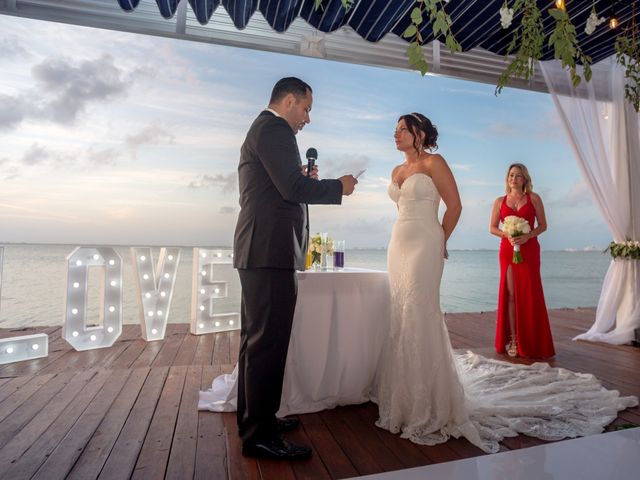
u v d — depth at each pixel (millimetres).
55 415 2277
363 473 1686
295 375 2352
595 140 4613
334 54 4035
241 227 1810
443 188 2357
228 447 1916
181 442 1963
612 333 4414
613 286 4578
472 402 2342
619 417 2332
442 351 2188
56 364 3340
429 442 1983
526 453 1017
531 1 1296
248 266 1751
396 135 2504
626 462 966
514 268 3846
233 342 4195
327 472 1692
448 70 4367
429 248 2258
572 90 4570
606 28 3793
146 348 3916
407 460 1808
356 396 2477
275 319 1760
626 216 4543
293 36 3953
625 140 4605
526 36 1306
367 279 2525
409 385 2168
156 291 4289
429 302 2225
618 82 4668
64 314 3693
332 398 2422
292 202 1806
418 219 2307
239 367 2010
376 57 4164
